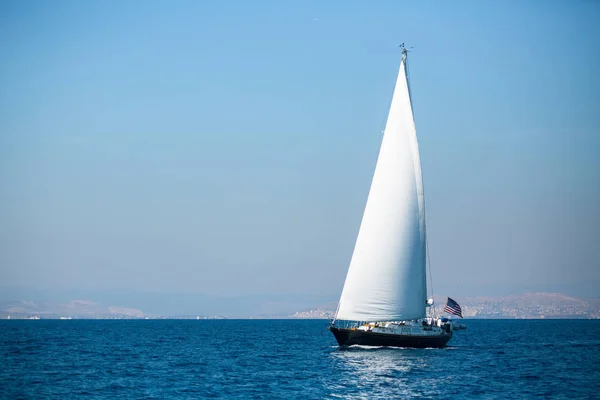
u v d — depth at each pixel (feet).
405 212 403.54
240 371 361.92
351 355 402.31
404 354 404.77
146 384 314.14
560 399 279.90
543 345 595.06
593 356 465.06
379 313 398.83
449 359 400.06
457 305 443.32
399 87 409.28
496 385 311.47
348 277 403.13
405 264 401.70
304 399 276.00
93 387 305.12
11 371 363.56
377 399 276.62
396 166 405.18
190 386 307.99
